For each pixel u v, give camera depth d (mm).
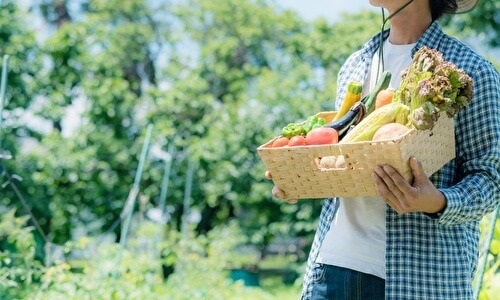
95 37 13844
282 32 15266
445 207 2096
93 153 12867
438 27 2395
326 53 13758
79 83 13062
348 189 2139
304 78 13234
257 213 13484
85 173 12828
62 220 12812
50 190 12289
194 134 13766
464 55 2309
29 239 5039
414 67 2086
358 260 2320
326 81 13531
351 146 2014
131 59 15719
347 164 2064
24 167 12000
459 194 2127
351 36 13758
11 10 12016
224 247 8953
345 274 2336
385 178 2014
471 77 2258
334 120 2316
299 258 13523
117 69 13922
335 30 14125
